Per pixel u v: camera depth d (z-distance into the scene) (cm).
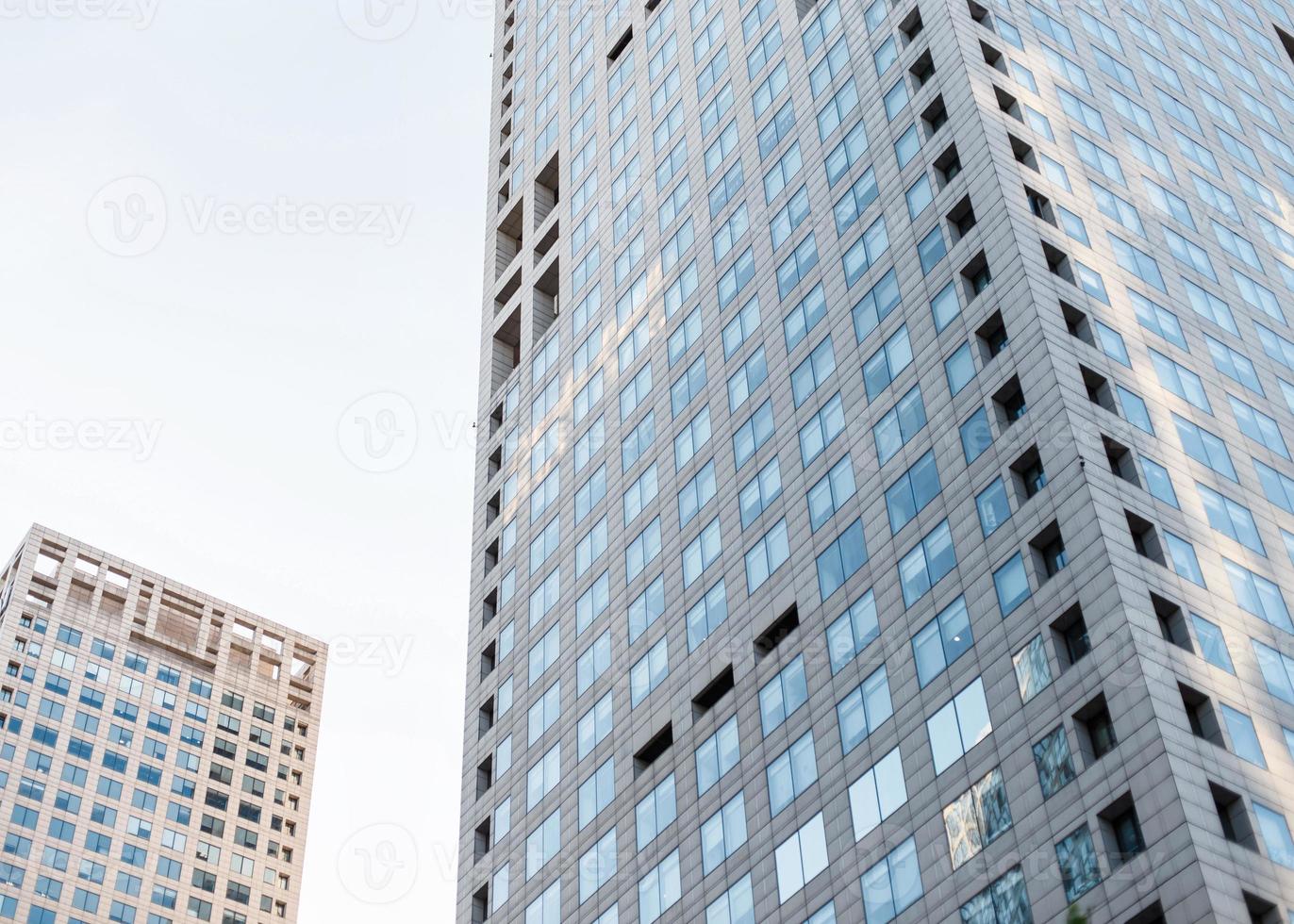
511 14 15038
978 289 7869
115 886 16962
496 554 11119
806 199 9406
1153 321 7881
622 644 9138
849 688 7344
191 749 18688
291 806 18975
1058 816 6031
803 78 10012
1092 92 9219
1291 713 6322
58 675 18338
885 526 7606
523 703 9838
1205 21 10869
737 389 9206
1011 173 8100
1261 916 5519
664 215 10875
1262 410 7875
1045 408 7056
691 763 8106
